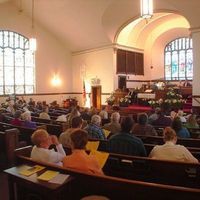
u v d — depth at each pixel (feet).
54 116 31.78
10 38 52.19
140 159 9.96
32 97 54.65
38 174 7.95
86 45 56.08
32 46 37.60
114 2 41.52
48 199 7.36
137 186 6.84
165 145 10.70
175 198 6.41
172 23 56.65
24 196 8.29
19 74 53.52
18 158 9.37
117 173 10.63
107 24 47.55
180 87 48.19
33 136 10.16
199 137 18.29
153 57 61.87
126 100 45.01
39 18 53.67
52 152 10.03
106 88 53.47
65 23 51.72
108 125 17.69
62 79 59.77
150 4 20.33
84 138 8.82
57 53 58.75
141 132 16.38
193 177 9.21
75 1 44.06
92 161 8.70
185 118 24.93
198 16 35.99
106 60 53.16
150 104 39.40
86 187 7.68
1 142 15.97
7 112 33.55
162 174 9.66
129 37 55.21
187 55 61.21
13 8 52.01
